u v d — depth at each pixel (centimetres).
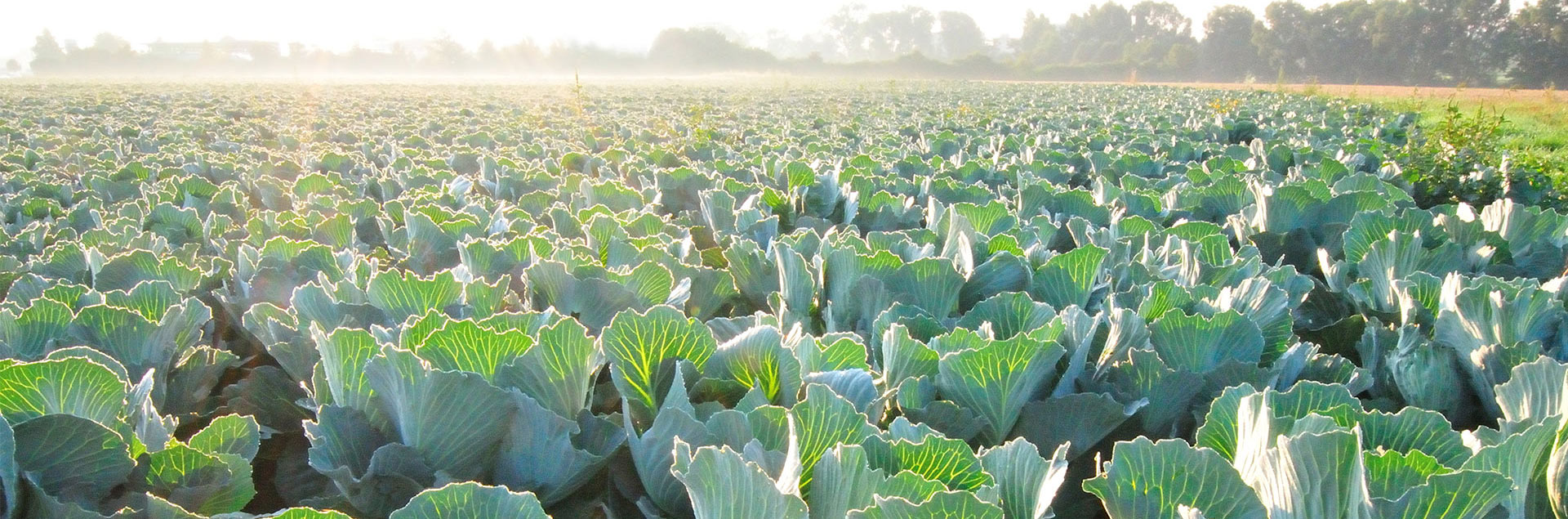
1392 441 203
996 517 158
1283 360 273
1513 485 159
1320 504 168
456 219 493
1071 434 239
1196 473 176
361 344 227
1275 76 10875
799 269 337
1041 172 893
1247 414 196
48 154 1032
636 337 233
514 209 570
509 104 2833
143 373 273
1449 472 162
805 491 204
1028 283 361
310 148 1296
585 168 1011
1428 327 342
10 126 1627
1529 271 456
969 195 694
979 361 234
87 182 805
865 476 173
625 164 939
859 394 232
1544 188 882
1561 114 2698
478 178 919
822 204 633
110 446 201
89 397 213
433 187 689
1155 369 249
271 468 289
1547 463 193
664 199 685
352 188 765
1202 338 278
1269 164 1026
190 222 552
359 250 492
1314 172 870
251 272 391
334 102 2819
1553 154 1742
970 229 400
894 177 801
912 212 607
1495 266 439
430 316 244
